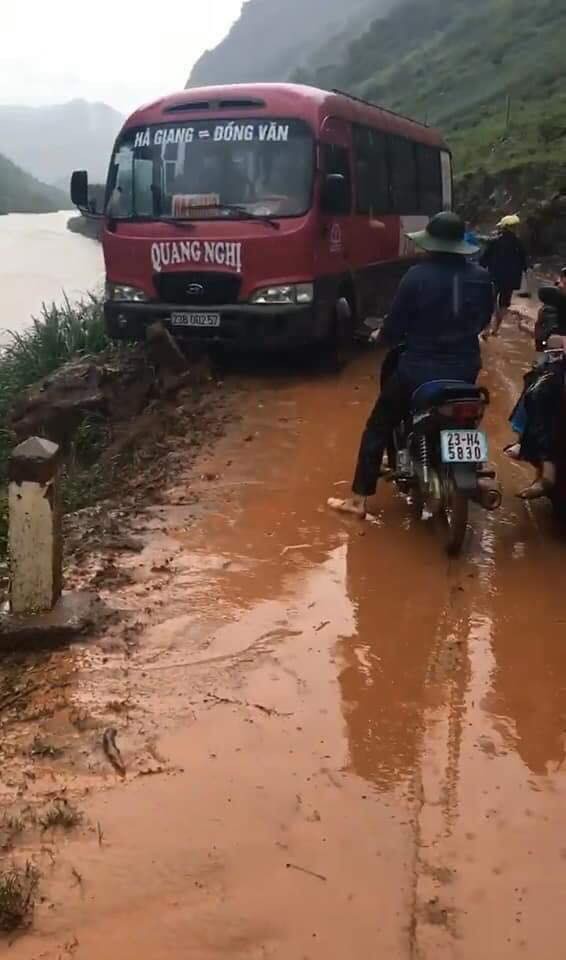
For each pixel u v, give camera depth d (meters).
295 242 9.53
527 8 64.75
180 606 4.93
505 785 3.55
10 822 3.30
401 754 3.73
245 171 9.80
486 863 3.15
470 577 5.34
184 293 9.85
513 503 6.55
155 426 8.92
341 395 9.60
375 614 4.89
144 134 10.16
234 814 3.36
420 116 54.84
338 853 3.18
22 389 12.05
